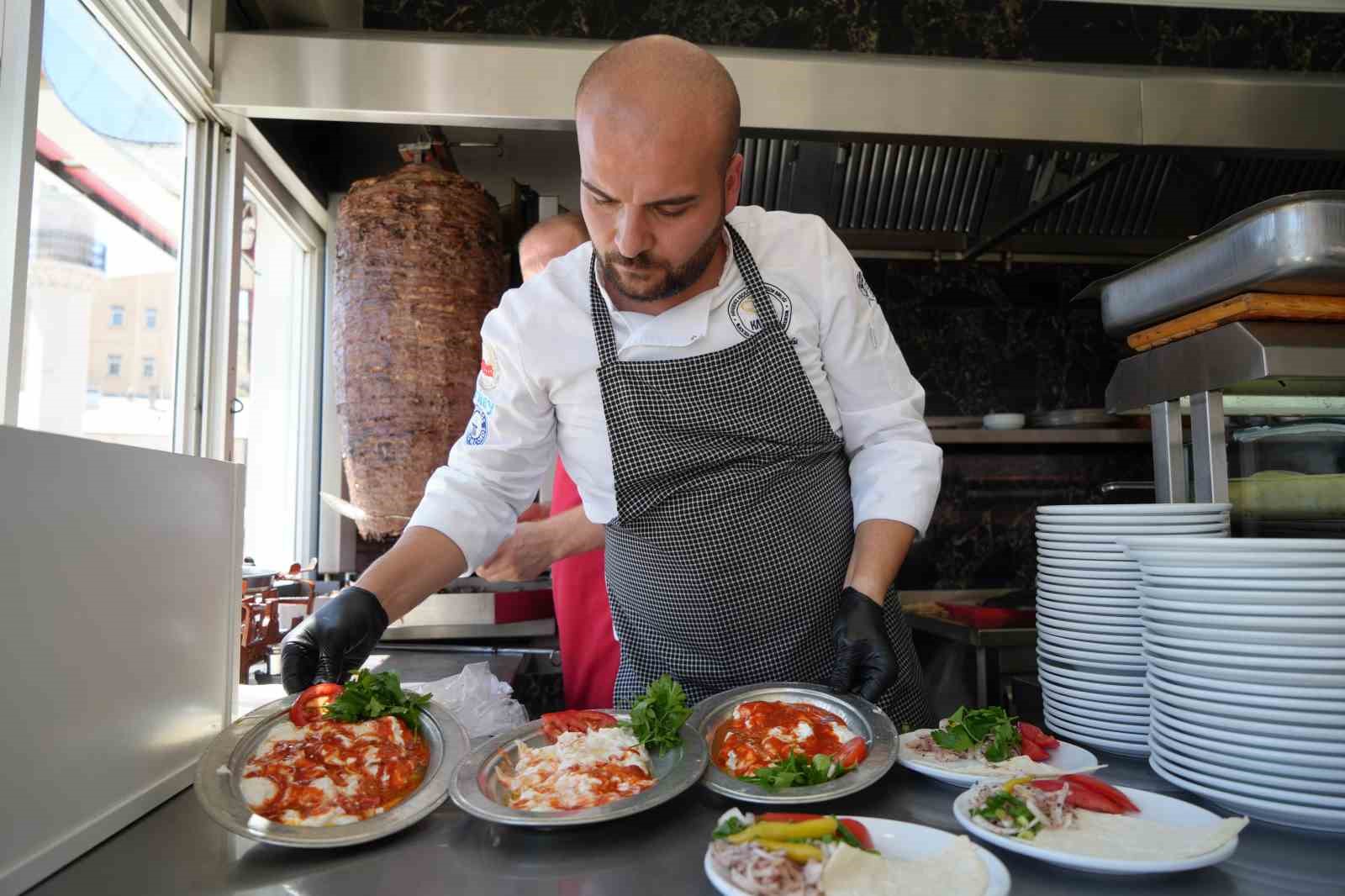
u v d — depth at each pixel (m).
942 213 3.07
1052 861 0.67
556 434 1.34
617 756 0.85
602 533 1.66
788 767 0.81
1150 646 0.91
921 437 1.27
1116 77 2.24
